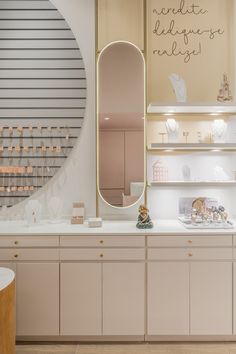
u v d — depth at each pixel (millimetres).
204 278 2408
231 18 2906
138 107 2826
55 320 2420
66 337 2467
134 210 2881
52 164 2879
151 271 2404
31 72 2855
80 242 2410
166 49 2908
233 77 2904
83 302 2414
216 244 2408
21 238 2414
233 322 2420
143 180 2840
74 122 2875
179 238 2406
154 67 2904
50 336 2455
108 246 2408
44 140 2873
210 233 2402
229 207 2959
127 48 2834
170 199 2938
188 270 2406
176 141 2746
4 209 2857
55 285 2416
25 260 2420
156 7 2900
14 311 2090
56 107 2867
